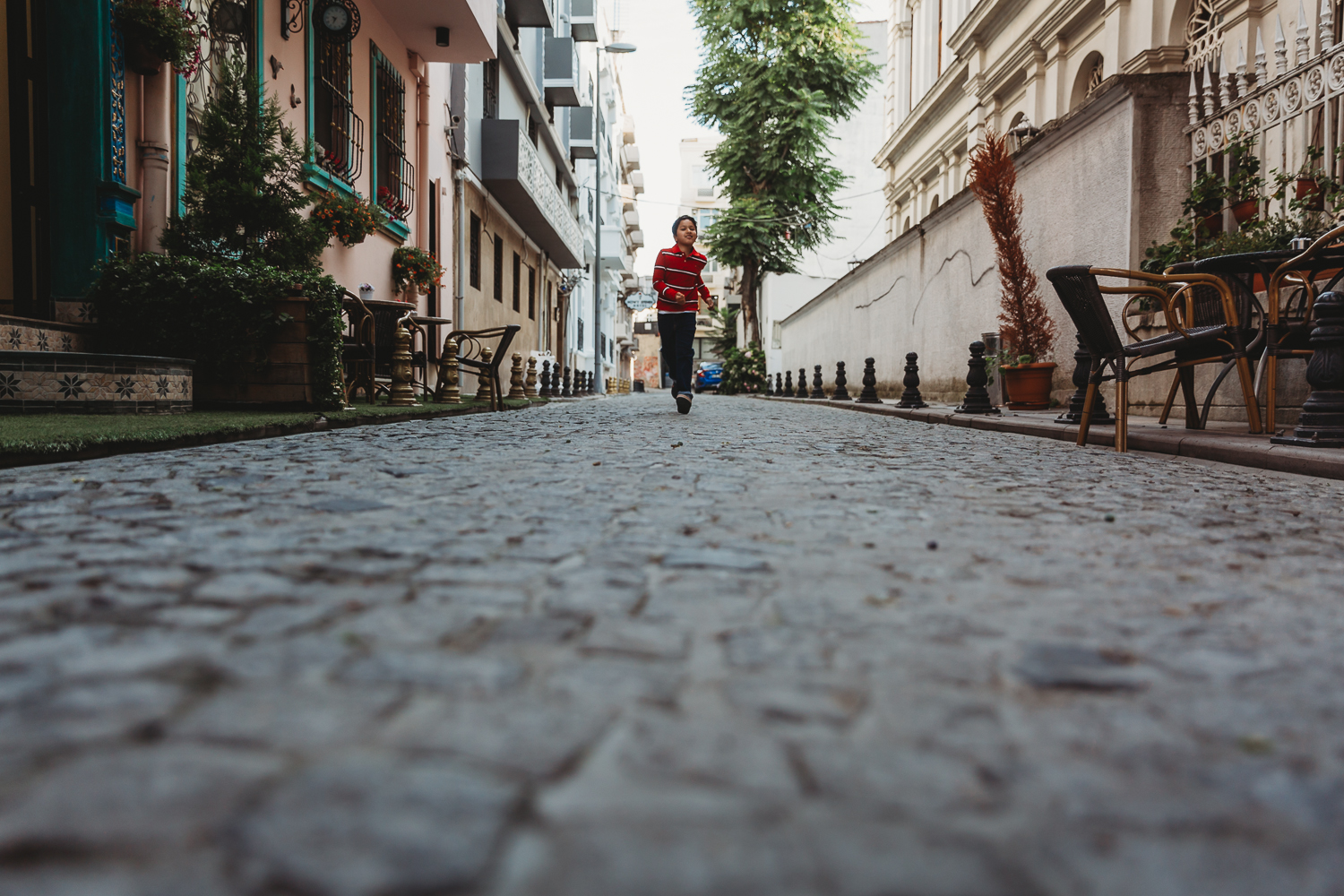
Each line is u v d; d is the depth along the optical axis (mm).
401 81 12367
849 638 1454
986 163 10102
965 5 19547
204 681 1166
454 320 15117
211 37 7340
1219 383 5926
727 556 2074
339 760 946
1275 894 767
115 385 5262
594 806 870
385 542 2119
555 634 1422
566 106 26328
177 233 6406
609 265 42125
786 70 23344
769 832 834
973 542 2332
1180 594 1823
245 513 2465
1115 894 759
